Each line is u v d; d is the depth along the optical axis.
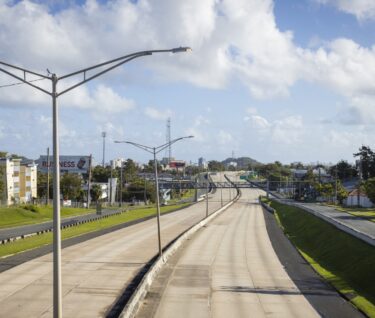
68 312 28.36
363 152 179.50
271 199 181.25
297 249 61.16
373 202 106.38
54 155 18.98
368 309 30.78
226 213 127.44
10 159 123.06
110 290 34.28
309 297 34.34
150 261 47.56
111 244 60.78
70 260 47.22
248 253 56.59
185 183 184.50
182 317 28.20
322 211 96.50
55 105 18.89
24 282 36.28
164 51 18.80
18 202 120.81
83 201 158.12
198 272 43.25
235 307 30.83
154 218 107.38
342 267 47.25
